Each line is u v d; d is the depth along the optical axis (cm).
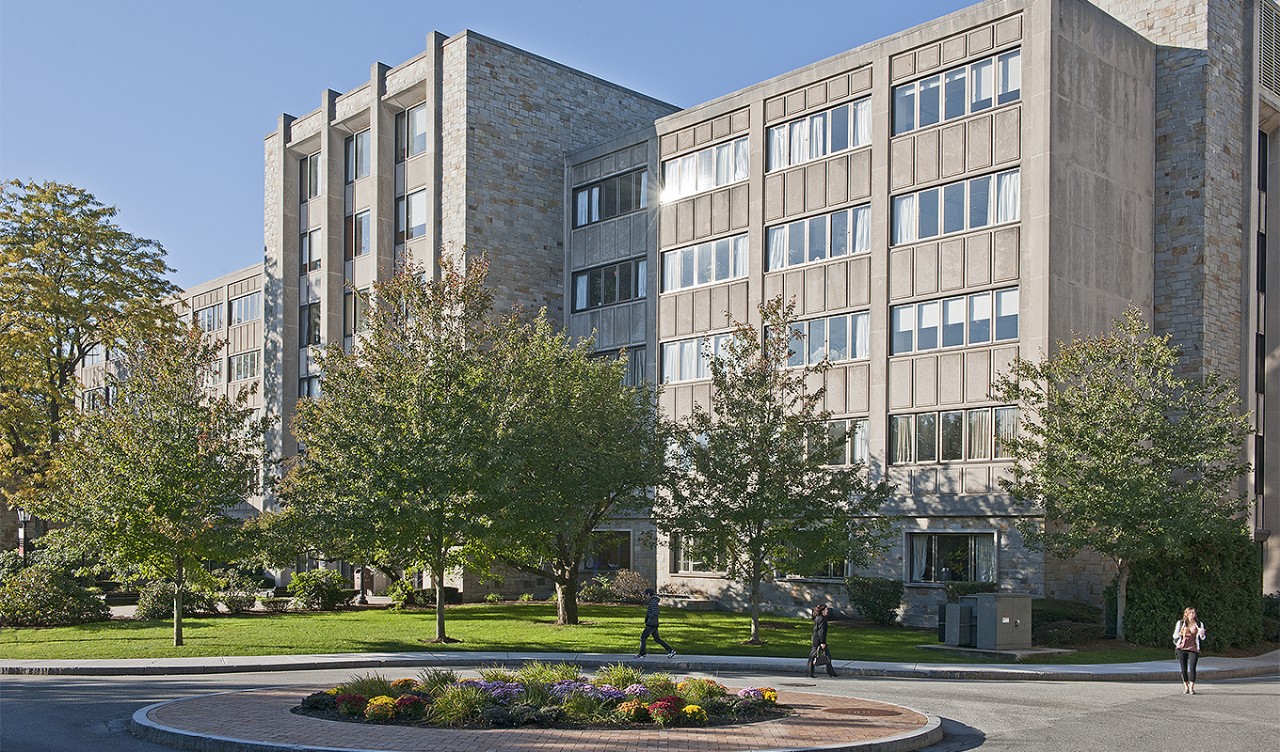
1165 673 2420
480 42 4438
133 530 2594
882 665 2408
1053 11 3219
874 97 3625
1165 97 3591
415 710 1543
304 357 5319
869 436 3556
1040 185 3175
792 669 2389
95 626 3159
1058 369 2908
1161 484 2791
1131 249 3453
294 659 2377
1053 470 2855
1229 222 3606
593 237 4541
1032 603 3002
